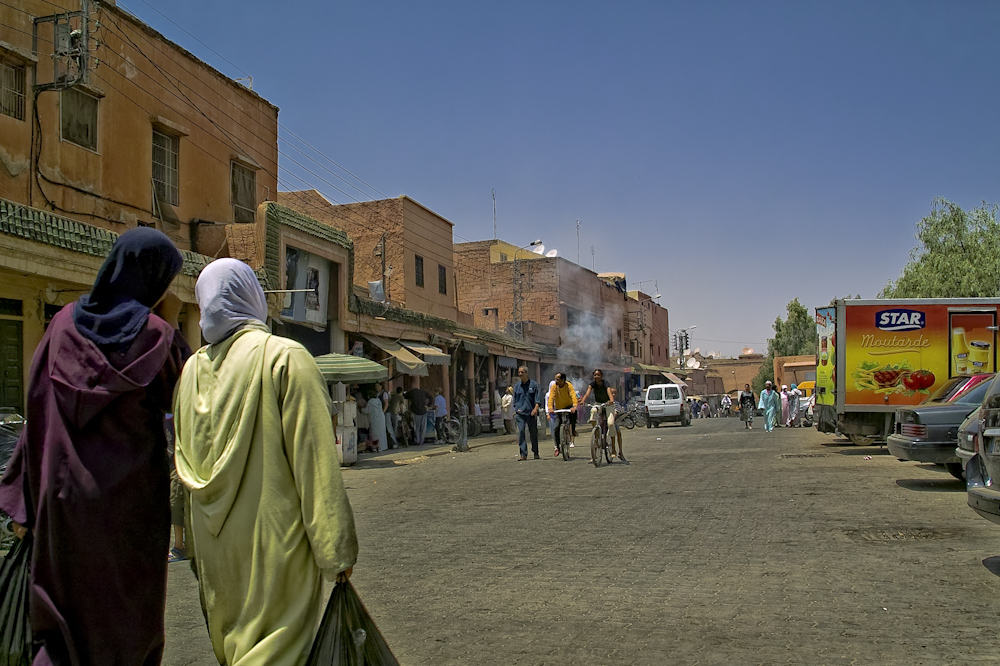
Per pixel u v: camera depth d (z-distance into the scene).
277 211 19.08
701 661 4.13
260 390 2.59
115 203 15.95
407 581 5.98
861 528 7.61
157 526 2.72
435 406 25.33
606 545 7.06
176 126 17.78
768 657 4.16
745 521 8.09
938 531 7.42
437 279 33.00
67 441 2.59
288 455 2.58
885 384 16.42
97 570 2.56
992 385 6.54
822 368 18.92
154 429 2.75
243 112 20.52
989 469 6.28
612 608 5.14
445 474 14.35
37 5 14.09
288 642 2.51
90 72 15.27
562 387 16.81
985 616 4.79
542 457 17.47
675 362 93.19
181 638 4.80
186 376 2.72
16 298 13.54
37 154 14.10
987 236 35.88
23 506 2.76
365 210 30.39
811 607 5.04
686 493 10.27
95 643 2.55
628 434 28.20
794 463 14.15
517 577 6.00
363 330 23.81
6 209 11.96
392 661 2.59
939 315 16.33
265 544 2.54
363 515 9.45
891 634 4.49
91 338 2.65
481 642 4.54
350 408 17.17
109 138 15.83
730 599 5.26
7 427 7.83
